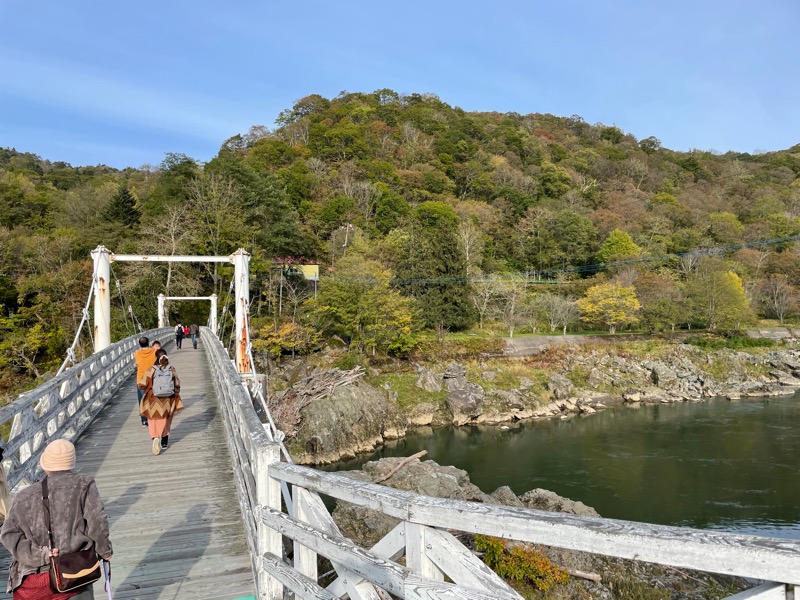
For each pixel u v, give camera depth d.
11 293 39.88
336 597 3.16
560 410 43.06
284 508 12.38
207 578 5.22
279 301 50.84
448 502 2.35
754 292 70.88
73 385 10.81
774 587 1.56
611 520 1.90
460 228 73.94
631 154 140.50
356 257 49.06
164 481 8.14
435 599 2.24
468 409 39.31
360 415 34.00
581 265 82.50
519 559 12.34
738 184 121.25
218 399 14.18
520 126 149.62
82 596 3.32
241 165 59.16
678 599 12.45
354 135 102.56
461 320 55.69
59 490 3.31
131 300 43.56
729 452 31.19
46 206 59.69
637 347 56.56
